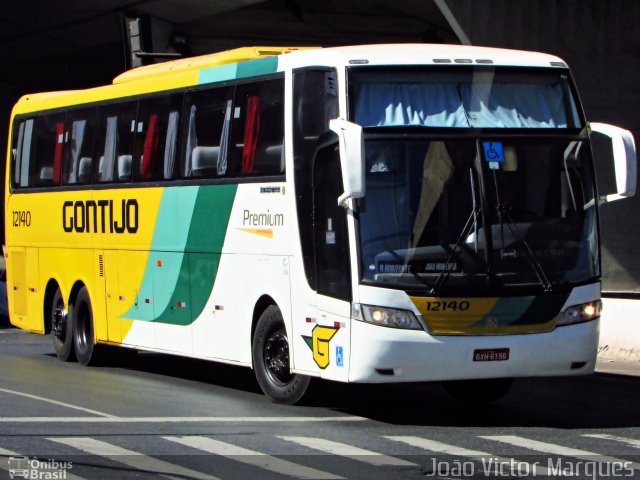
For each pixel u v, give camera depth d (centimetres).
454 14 2781
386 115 1398
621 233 2803
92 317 2030
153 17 3912
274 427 1371
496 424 1424
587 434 1350
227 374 1953
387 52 1436
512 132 1423
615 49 2778
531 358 1382
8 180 2331
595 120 2797
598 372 1991
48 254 2177
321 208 1432
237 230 1623
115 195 1947
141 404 1553
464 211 1384
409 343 1348
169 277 1797
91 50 4741
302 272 1468
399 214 1371
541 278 1395
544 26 2802
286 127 1505
